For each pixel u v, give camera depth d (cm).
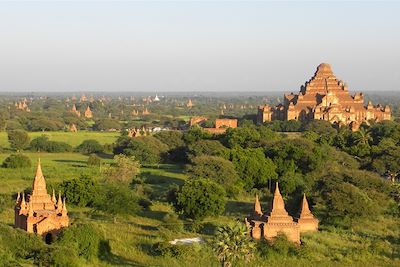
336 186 10450
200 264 7688
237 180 12975
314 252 8331
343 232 9594
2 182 13938
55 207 9006
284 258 8038
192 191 10088
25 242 7650
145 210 11225
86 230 7938
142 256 8069
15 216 8994
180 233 9381
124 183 13000
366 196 10419
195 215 10000
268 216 8769
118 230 9419
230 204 11906
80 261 7600
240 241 6931
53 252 7262
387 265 7862
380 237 9281
